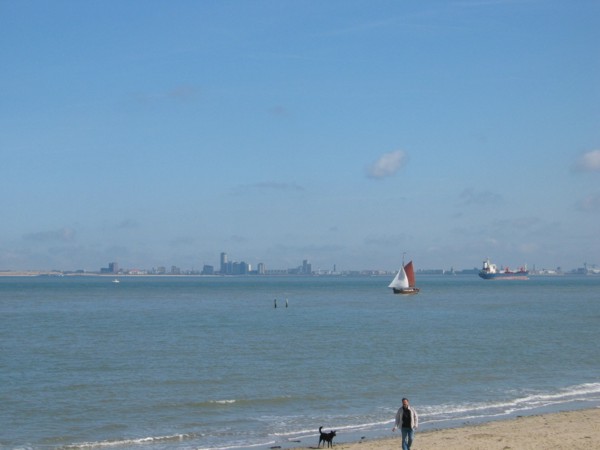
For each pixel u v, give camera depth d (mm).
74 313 110688
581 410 34750
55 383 43062
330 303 145250
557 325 86750
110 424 32750
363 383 43094
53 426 32406
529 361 53062
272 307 129500
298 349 60031
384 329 80750
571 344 64438
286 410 35719
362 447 27234
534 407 36250
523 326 85188
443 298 168625
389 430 31250
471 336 72062
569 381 44375
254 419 33688
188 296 181875
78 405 36719
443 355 56188
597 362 52719
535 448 26422
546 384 43281
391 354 56688
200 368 48938
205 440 29766
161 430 31688
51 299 161750
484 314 109062
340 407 36375
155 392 40188
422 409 35750
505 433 29141
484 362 52281
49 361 52656
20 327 82938
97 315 105812
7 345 63344
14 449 28500
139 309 122625
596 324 88312
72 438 30297
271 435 30531
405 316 104375
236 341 66625
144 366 49938
